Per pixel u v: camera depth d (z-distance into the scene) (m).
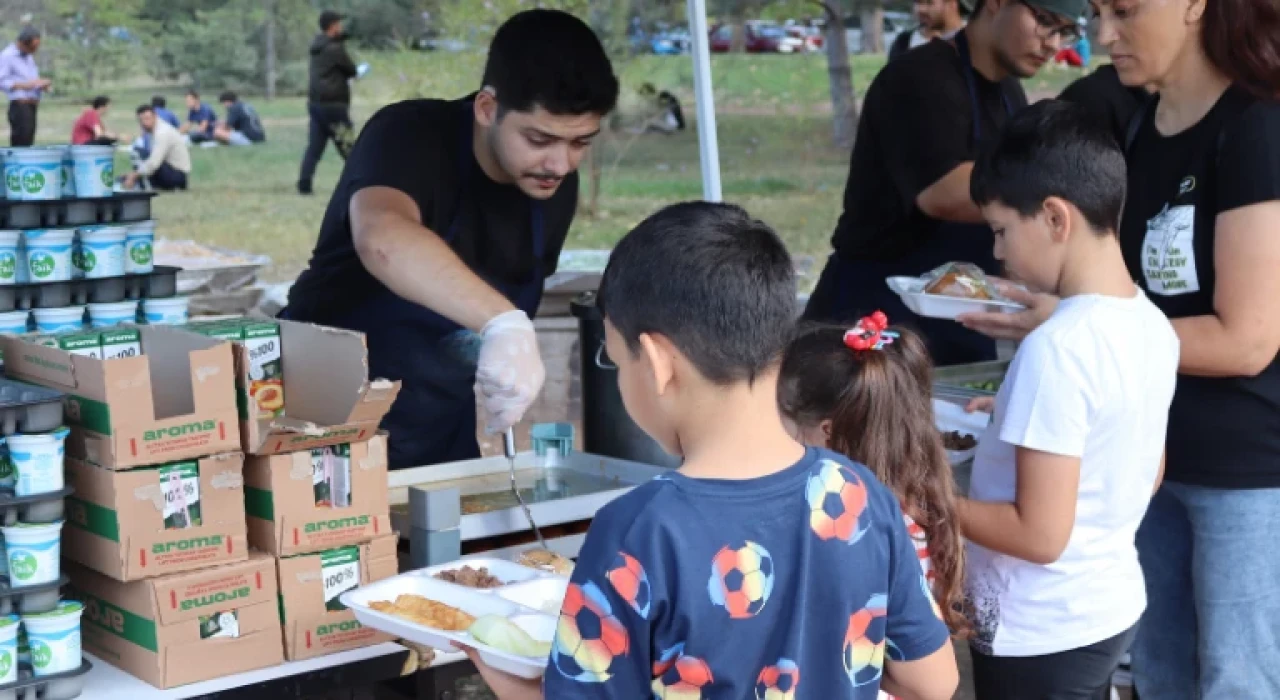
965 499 2.10
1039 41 3.29
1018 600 2.15
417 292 2.44
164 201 12.58
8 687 1.89
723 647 1.32
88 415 1.99
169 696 1.98
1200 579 2.57
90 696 1.97
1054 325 2.04
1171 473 2.54
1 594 1.89
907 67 3.36
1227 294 2.34
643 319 1.36
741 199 12.40
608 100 2.67
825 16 13.63
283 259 10.40
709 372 1.35
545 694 1.35
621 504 1.35
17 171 2.40
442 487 2.46
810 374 1.93
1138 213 2.56
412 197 2.79
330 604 2.13
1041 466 2.01
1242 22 2.32
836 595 1.37
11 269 2.35
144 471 1.97
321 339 2.23
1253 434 2.45
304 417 2.29
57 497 1.93
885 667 1.52
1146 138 2.56
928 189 3.32
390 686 2.34
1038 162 2.06
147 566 1.98
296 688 2.08
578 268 6.06
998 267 3.55
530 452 2.80
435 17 11.86
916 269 3.58
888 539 1.43
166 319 2.52
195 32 16.12
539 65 2.60
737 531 1.33
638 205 12.40
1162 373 2.12
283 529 2.08
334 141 12.88
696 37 3.88
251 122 14.88
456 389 3.10
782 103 14.62
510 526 2.40
